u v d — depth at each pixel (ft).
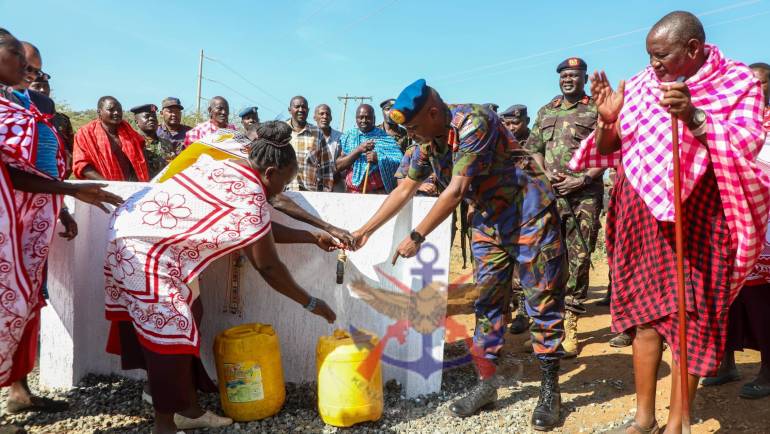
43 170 10.05
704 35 8.34
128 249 9.53
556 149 16.63
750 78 8.29
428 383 12.20
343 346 10.55
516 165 10.81
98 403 11.50
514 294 18.16
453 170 10.34
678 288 8.22
